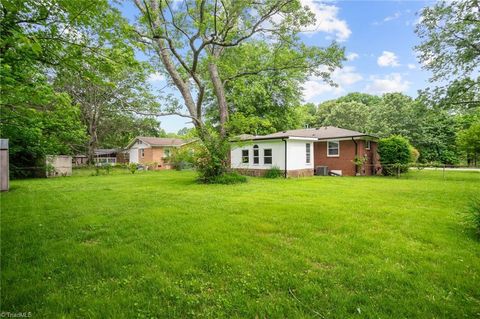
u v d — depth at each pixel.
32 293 2.58
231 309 2.34
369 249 3.67
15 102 5.13
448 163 27.47
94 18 3.88
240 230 4.54
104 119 30.33
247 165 16.86
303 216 5.45
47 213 5.96
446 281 2.80
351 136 16.48
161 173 20.23
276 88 24.73
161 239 4.11
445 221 5.09
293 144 15.29
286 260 3.32
